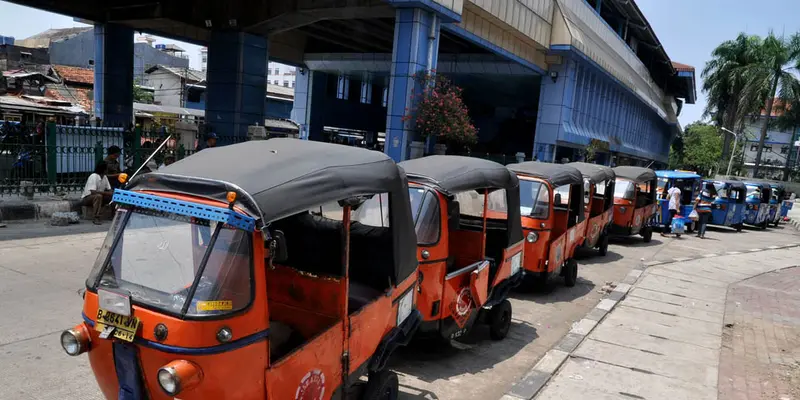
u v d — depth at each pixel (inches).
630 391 217.6
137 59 1886.1
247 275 118.2
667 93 2026.3
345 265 146.9
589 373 233.1
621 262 516.1
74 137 488.7
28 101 933.8
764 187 976.3
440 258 213.3
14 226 390.0
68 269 300.8
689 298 378.3
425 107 615.5
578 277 435.5
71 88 1317.7
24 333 218.2
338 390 148.5
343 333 146.4
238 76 706.8
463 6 719.7
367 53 1091.9
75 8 724.0
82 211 434.3
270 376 120.9
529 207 338.3
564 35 948.0
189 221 121.8
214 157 142.8
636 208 604.7
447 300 218.7
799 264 589.6
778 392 224.1
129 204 130.0
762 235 900.6
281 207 123.0
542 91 1031.6
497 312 268.4
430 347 256.8
